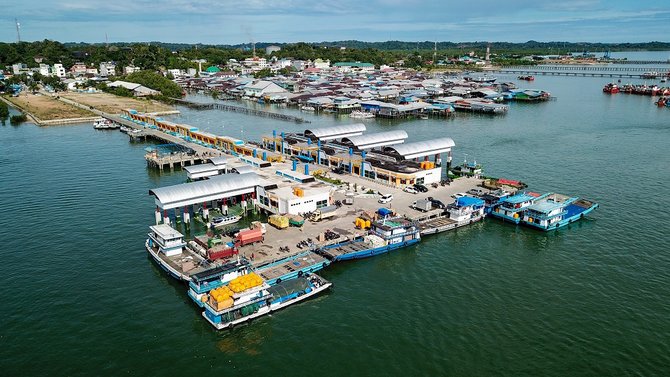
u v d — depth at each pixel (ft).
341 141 488.44
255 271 235.20
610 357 179.63
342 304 216.74
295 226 293.23
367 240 270.87
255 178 327.26
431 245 280.10
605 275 240.32
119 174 426.92
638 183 391.45
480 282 235.20
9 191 374.02
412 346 186.09
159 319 205.77
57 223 308.40
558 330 195.42
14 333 194.80
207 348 187.32
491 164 455.22
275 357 181.57
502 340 189.26
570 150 509.35
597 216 321.11
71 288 229.04
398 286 232.12
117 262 255.70
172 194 292.20
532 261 257.55
